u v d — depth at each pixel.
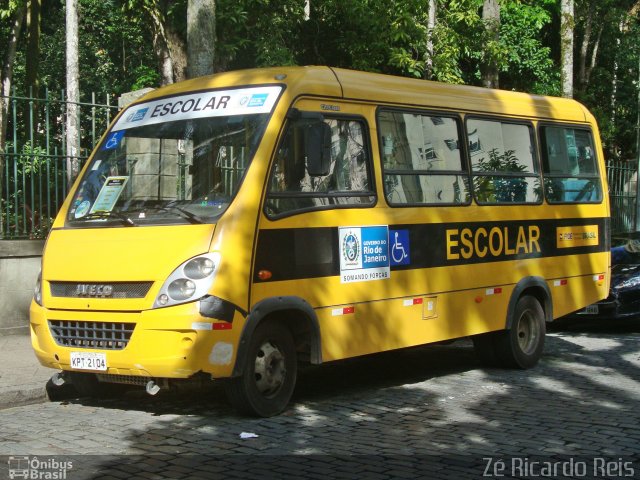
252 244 7.22
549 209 10.71
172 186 7.70
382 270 8.41
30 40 20.52
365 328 8.21
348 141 8.23
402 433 7.08
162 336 6.93
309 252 7.71
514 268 10.09
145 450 6.45
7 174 11.05
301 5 15.97
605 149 28.52
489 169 9.90
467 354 11.49
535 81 24.44
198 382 9.09
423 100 9.14
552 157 10.92
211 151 7.66
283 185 7.57
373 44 15.98
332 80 8.16
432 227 9.03
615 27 27.70
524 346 10.33
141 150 8.06
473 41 17.84
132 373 7.11
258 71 8.07
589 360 10.95
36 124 12.01
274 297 7.37
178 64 15.02
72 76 16.39
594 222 11.50
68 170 11.40
